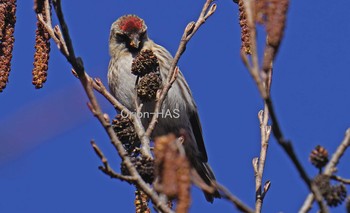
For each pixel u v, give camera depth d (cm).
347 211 462
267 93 439
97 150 573
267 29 424
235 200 460
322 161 522
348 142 524
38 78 810
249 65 438
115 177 576
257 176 776
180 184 414
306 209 523
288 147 451
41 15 805
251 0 428
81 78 628
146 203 754
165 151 418
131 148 769
